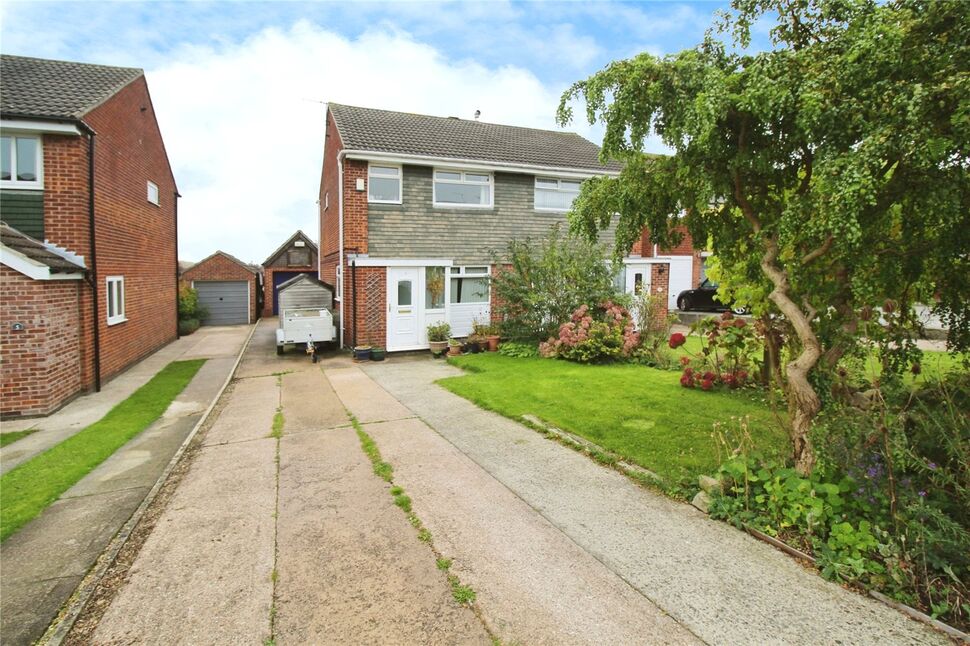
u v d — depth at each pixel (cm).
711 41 444
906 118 307
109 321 1130
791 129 398
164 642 292
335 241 1612
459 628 294
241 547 397
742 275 652
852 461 378
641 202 545
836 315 450
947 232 374
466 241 1455
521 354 1252
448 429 696
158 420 816
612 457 551
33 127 946
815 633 281
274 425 750
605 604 312
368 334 1354
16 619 320
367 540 401
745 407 739
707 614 299
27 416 845
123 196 1238
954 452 346
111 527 446
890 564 317
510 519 428
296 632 296
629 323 1242
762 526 391
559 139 1842
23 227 976
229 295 2688
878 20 322
